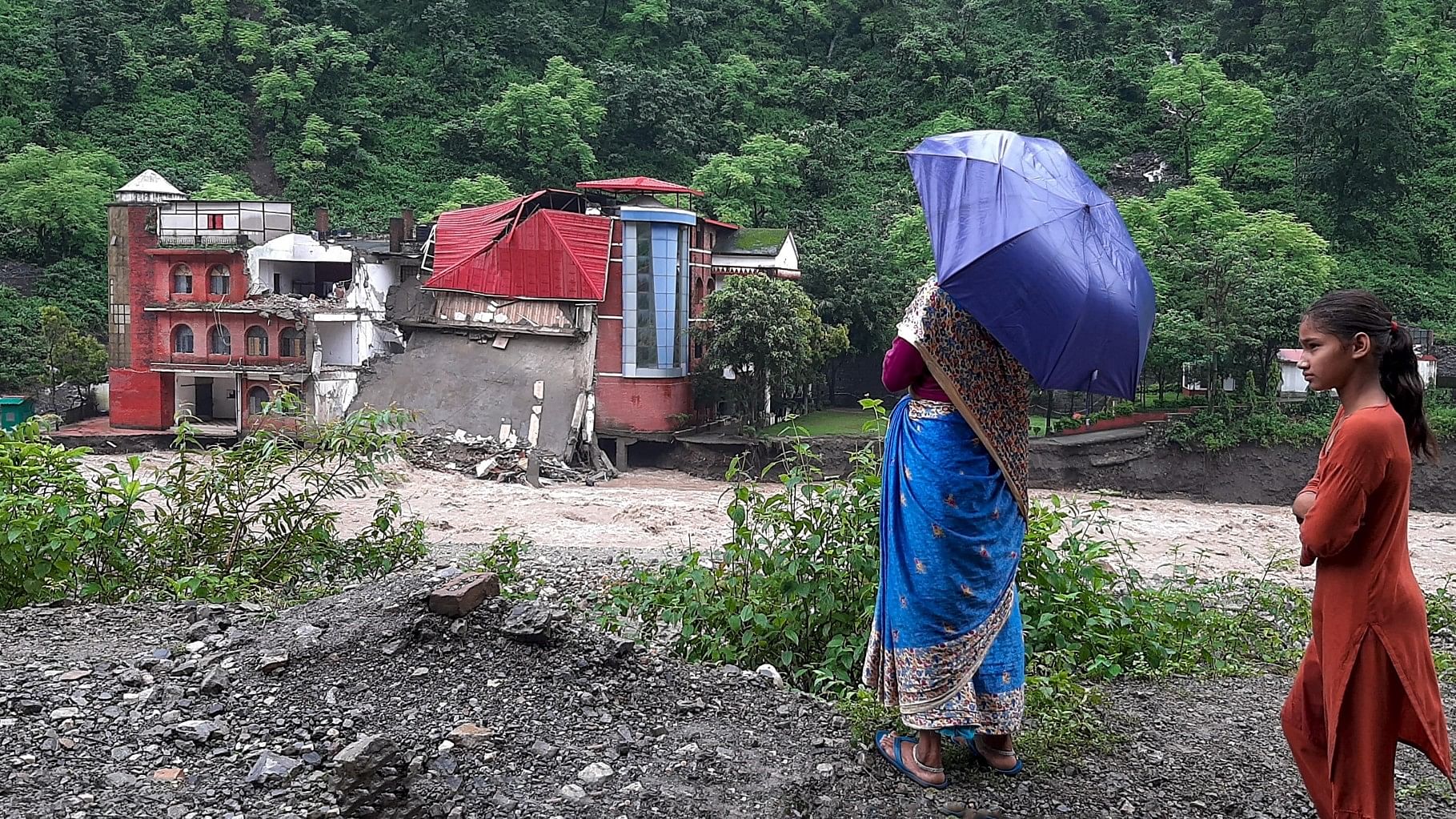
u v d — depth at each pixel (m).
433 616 4.99
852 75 95.69
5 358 45.44
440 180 75.69
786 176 73.56
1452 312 59.00
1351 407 3.59
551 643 4.92
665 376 36.38
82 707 4.29
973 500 3.95
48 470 7.11
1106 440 35.78
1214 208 59.47
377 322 36.09
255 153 75.69
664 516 24.78
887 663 4.21
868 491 6.06
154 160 69.38
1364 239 68.44
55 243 58.56
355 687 4.56
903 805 4.01
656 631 6.66
